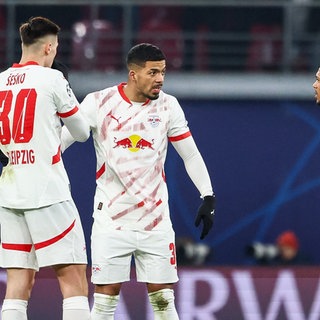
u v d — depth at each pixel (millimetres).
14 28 45969
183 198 40906
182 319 27188
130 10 45000
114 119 22094
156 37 45781
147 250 22234
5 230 20438
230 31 47406
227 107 42031
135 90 22078
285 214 41531
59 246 20094
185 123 22672
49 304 26969
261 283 27422
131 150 22047
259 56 46438
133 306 26922
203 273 27453
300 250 41344
